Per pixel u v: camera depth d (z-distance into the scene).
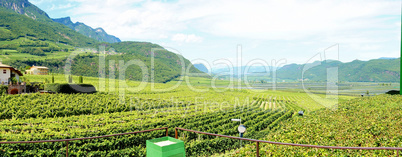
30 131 19.34
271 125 31.47
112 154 17.20
